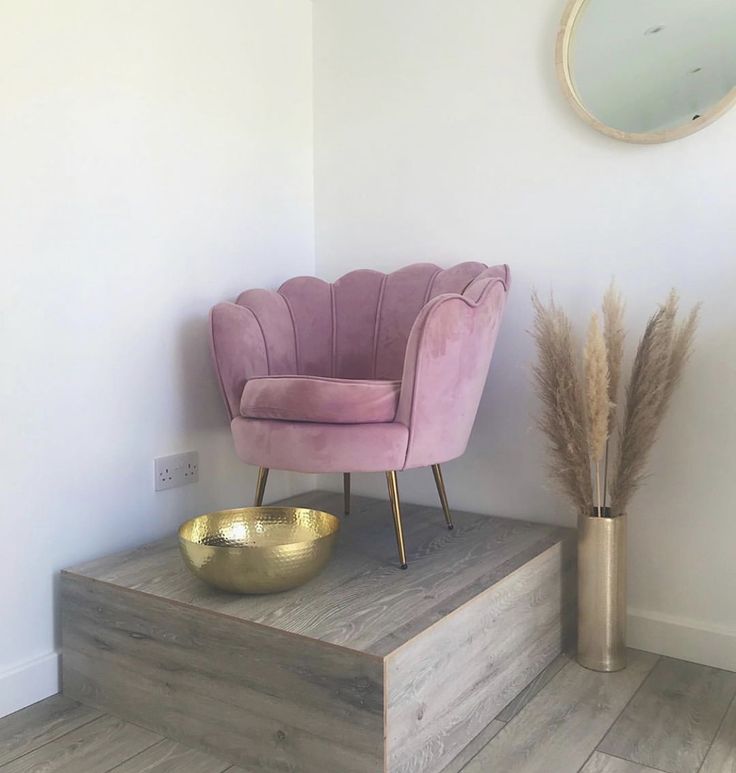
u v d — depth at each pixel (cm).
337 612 154
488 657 168
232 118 234
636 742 159
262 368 215
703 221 197
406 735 139
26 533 179
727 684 187
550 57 218
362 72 255
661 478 205
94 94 191
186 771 150
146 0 205
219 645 154
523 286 227
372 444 180
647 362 185
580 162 215
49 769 151
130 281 203
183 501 223
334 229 265
